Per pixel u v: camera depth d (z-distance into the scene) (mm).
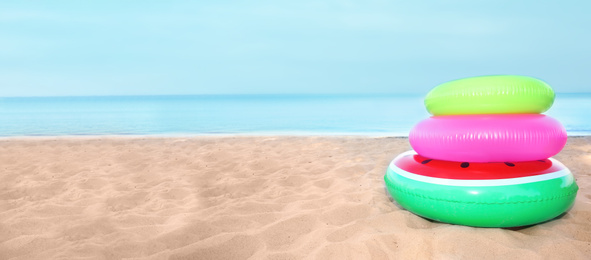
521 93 2229
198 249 2164
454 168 2289
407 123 9977
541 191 2131
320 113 14844
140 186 3309
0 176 3594
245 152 4820
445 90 2395
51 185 3299
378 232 2262
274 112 15898
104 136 7055
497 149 2197
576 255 1986
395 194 2486
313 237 2258
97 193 3115
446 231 2199
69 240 2291
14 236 2334
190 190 3166
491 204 2127
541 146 2191
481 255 2008
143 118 12828
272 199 2957
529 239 2131
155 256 2102
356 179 3387
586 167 3645
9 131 8383
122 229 2428
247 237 2281
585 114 11398
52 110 20312
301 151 4887
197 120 11656
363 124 9773
